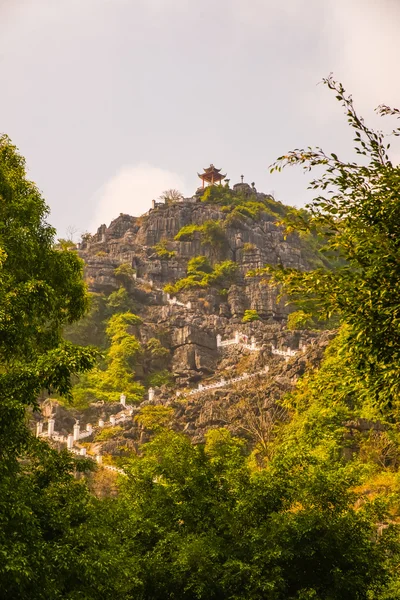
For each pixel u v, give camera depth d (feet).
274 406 647.56
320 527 185.68
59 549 130.93
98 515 153.17
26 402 139.44
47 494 158.10
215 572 176.14
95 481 490.90
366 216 140.87
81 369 142.20
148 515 196.75
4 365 175.01
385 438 427.33
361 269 146.00
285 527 183.62
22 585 119.96
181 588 181.57
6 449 153.38
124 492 211.61
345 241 146.51
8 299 156.87
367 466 217.36
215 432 596.70
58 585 130.11
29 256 188.85
